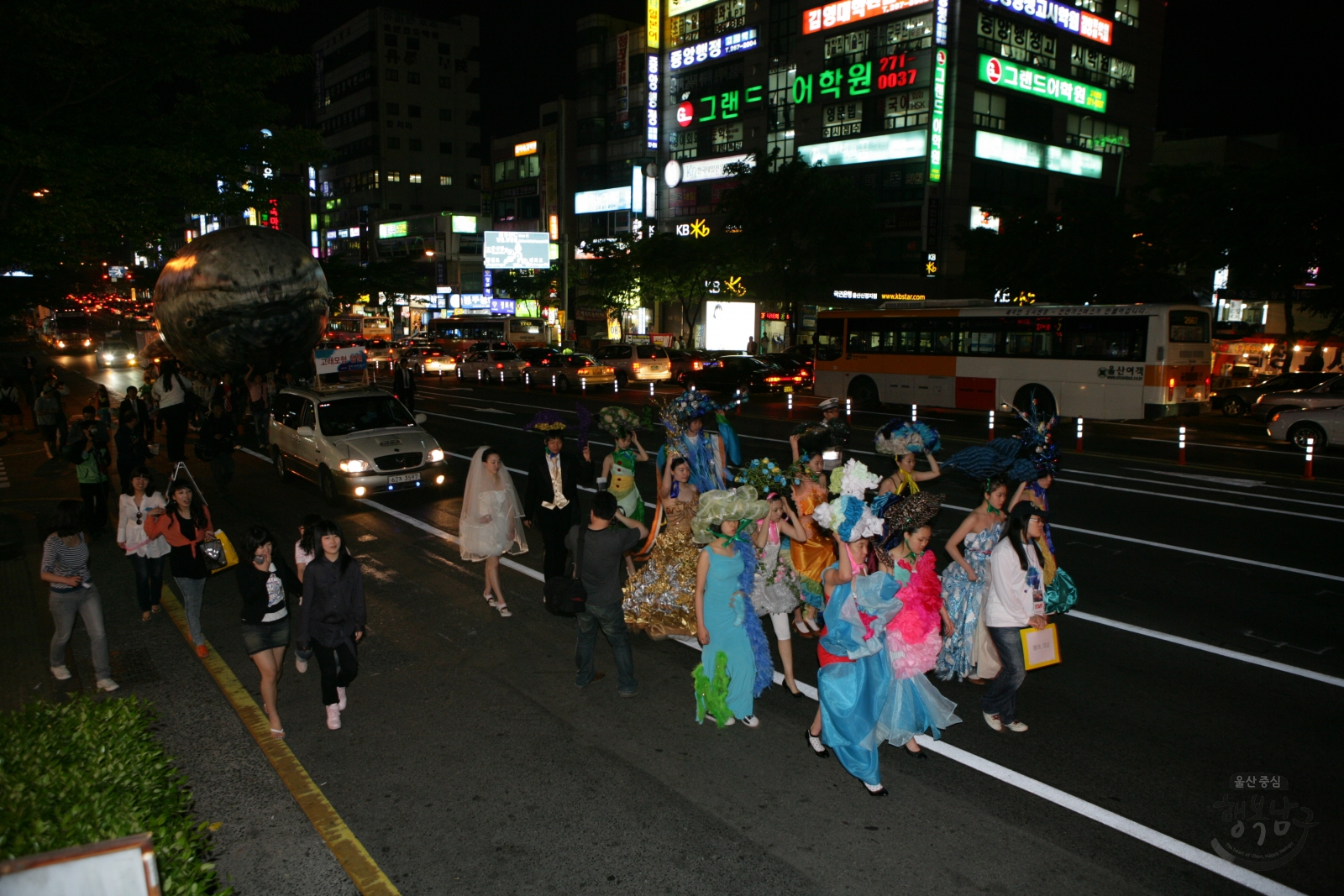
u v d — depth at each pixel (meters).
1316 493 13.87
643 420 8.98
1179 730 5.94
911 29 51.78
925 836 4.71
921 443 7.72
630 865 4.47
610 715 6.22
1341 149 27.50
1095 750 5.67
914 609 5.30
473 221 88.69
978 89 52.50
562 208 47.94
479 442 20.17
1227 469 16.19
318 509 13.12
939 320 25.73
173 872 3.03
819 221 41.41
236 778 5.33
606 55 74.31
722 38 63.97
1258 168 28.89
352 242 111.88
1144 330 21.61
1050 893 4.25
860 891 4.27
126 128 10.55
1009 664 5.74
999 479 6.27
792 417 24.61
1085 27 58.00
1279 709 6.26
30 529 11.52
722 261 46.44
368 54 106.19
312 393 14.42
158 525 7.18
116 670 7.03
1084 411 22.73
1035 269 36.25
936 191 51.84
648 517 11.59
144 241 10.78
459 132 112.56
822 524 5.27
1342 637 7.67
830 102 56.62
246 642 5.78
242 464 17.25
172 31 10.20
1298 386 25.23
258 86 11.55
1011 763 5.50
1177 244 31.67
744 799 5.09
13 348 70.00
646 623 6.37
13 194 9.76
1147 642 7.53
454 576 9.69
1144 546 10.60
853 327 28.14
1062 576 6.37
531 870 4.44
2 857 2.87
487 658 7.31
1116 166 61.69
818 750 5.62
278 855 4.55
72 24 9.18
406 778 5.34
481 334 54.56
